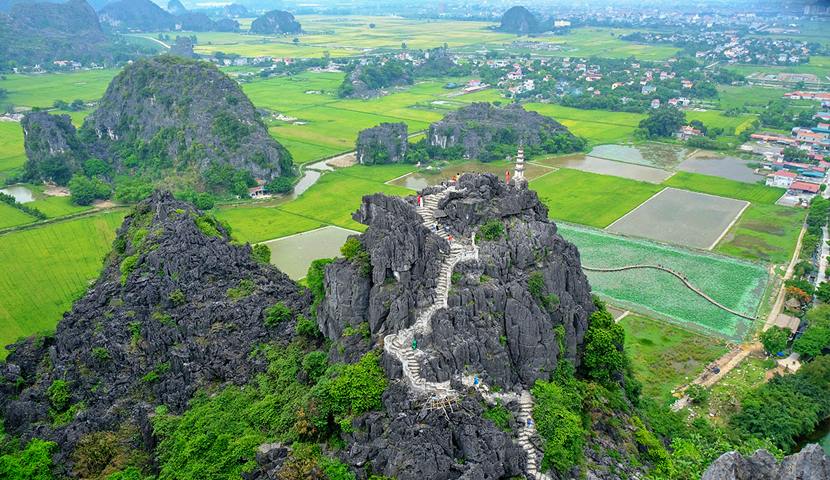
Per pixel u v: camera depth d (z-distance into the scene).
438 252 104.44
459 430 82.12
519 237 108.75
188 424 102.88
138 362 118.75
